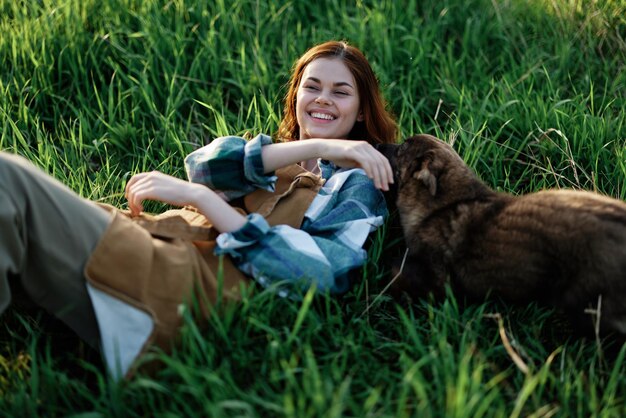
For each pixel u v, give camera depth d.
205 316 3.38
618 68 5.91
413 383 2.91
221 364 3.25
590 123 5.13
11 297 3.37
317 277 3.58
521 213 3.59
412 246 4.01
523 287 3.60
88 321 3.29
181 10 6.28
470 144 4.83
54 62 5.83
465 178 3.98
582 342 3.52
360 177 4.12
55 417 3.15
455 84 5.81
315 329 3.47
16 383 3.27
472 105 5.52
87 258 3.19
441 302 3.92
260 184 3.90
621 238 3.23
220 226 3.58
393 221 4.37
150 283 3.30
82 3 6.27
